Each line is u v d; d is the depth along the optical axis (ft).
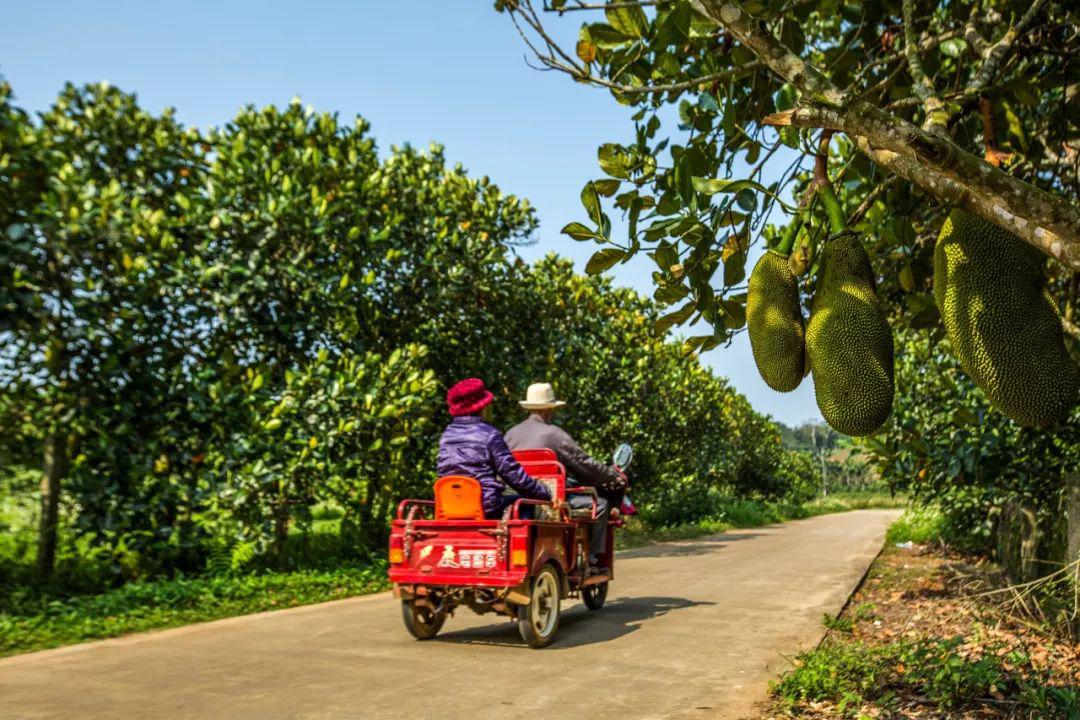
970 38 11.73
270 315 37.70
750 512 100.32
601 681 18.29
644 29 13.32
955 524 48.80
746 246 10.56
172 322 34.60
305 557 39.09
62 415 31.60
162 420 32.78
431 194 44.01
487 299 46.75
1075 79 14.47
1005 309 7.28
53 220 30.66
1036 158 14.38
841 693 16.66
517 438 25.91
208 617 26.84
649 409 68.64
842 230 7.97
